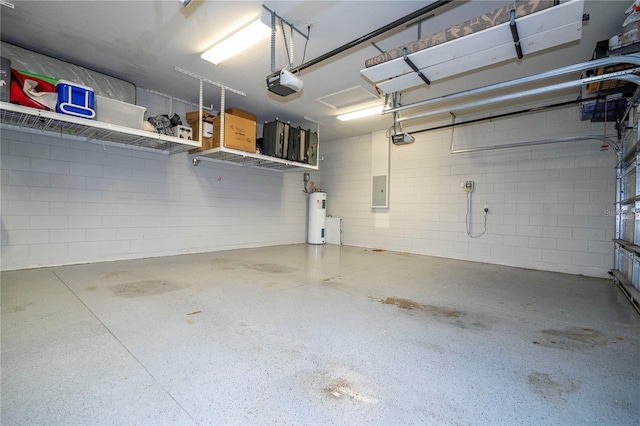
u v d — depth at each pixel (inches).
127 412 54.1
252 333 89.6
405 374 69.4
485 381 67.1
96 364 69.9
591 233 182.2
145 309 106.7
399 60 109.8
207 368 69.5
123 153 193.6
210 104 222.2
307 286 144.6
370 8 115.7
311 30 130.0
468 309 116.2
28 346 77.5
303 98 208.5
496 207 217.9
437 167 249.9
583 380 68.1
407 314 109.1
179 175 222.4
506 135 215.0
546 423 54.2
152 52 150.6
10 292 121.3
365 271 182.5
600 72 128.2
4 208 151.8
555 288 149.9
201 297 122.6
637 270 133.0
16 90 122.6
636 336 92.4
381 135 286.4
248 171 271.1
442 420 54.4
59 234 169.0
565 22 85.6
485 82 177.2
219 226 248.7
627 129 150.7
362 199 304.3
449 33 96.7
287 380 65.7
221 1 113.0
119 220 192.2
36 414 52.8
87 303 110.8
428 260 227.9
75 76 160.2
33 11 120.1
